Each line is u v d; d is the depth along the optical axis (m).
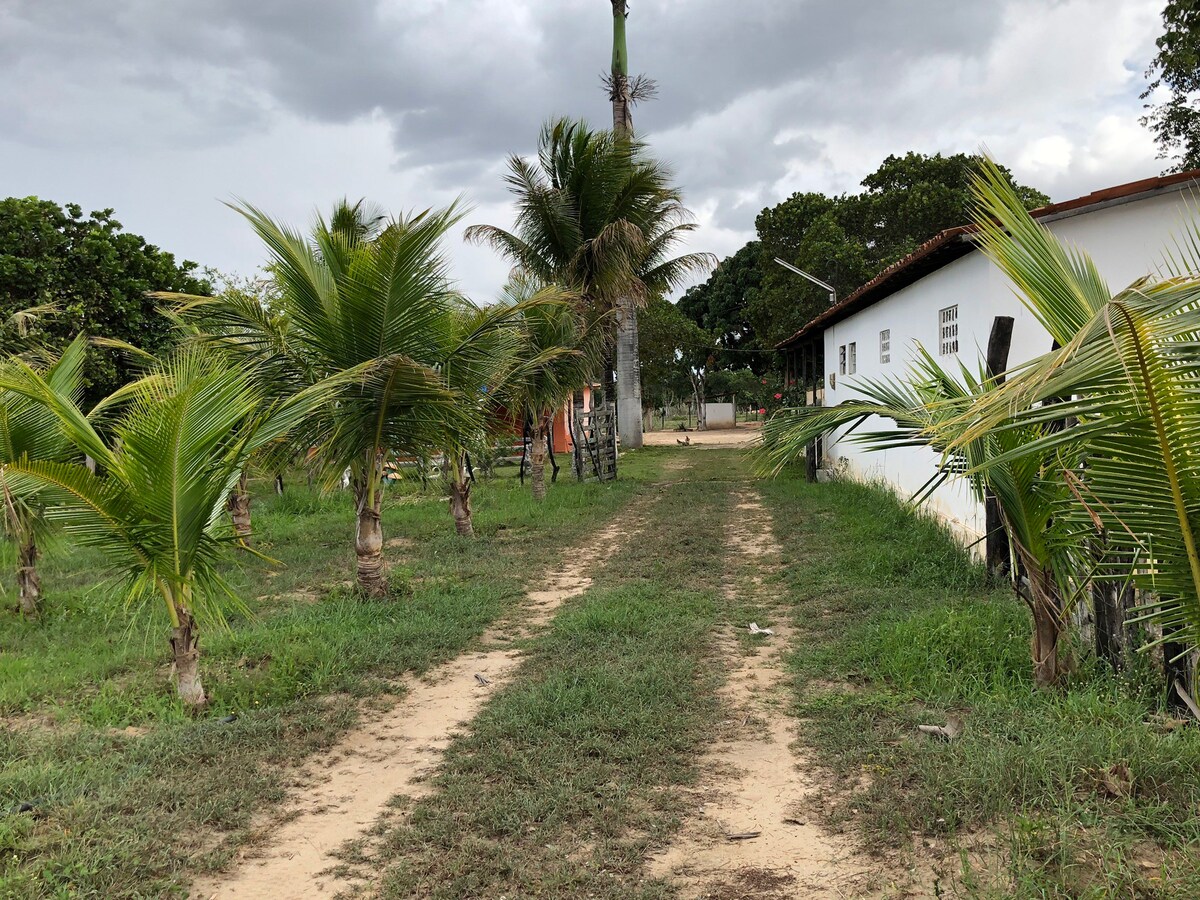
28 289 14.76
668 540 11.59
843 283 31.33
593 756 4.70
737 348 49.06
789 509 13.76
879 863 3.55
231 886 3.55
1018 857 3.31
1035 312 3.60
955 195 30.66
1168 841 3.45
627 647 6.68
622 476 20.97
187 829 3.96
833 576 8.75
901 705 5.20
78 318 14.87
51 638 7.52
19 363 5.18
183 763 4.71
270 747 4.90
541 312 14.85
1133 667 5.05
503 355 10.65
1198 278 2.41
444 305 8.59
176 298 8.30
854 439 4.80
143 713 5.53
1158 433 2.69
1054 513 4.74
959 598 7.46
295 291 7.93
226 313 8.28
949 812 3.77
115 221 16.44
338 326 7.92
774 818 4.00
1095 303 3.50
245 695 5.81
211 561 5.86
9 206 14.95
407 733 5.24
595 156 19.06
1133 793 3.85
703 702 5.45
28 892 3.35
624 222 18.39
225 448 5.76
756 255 46.62
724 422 46.59
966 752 4.28
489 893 3.44
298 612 8.05
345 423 8.05
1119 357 2.31
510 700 5.52
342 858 3.76
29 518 7.91
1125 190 7.96
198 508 5.44
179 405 5.08
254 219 7.74
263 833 3.99
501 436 12.26
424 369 7.60
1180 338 2.79
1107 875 3.16
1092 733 4.36
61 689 6.06
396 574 9.32
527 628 7.63
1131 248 8.18
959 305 9.72
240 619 7.90
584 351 16.38
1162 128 18.89
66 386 7.79
